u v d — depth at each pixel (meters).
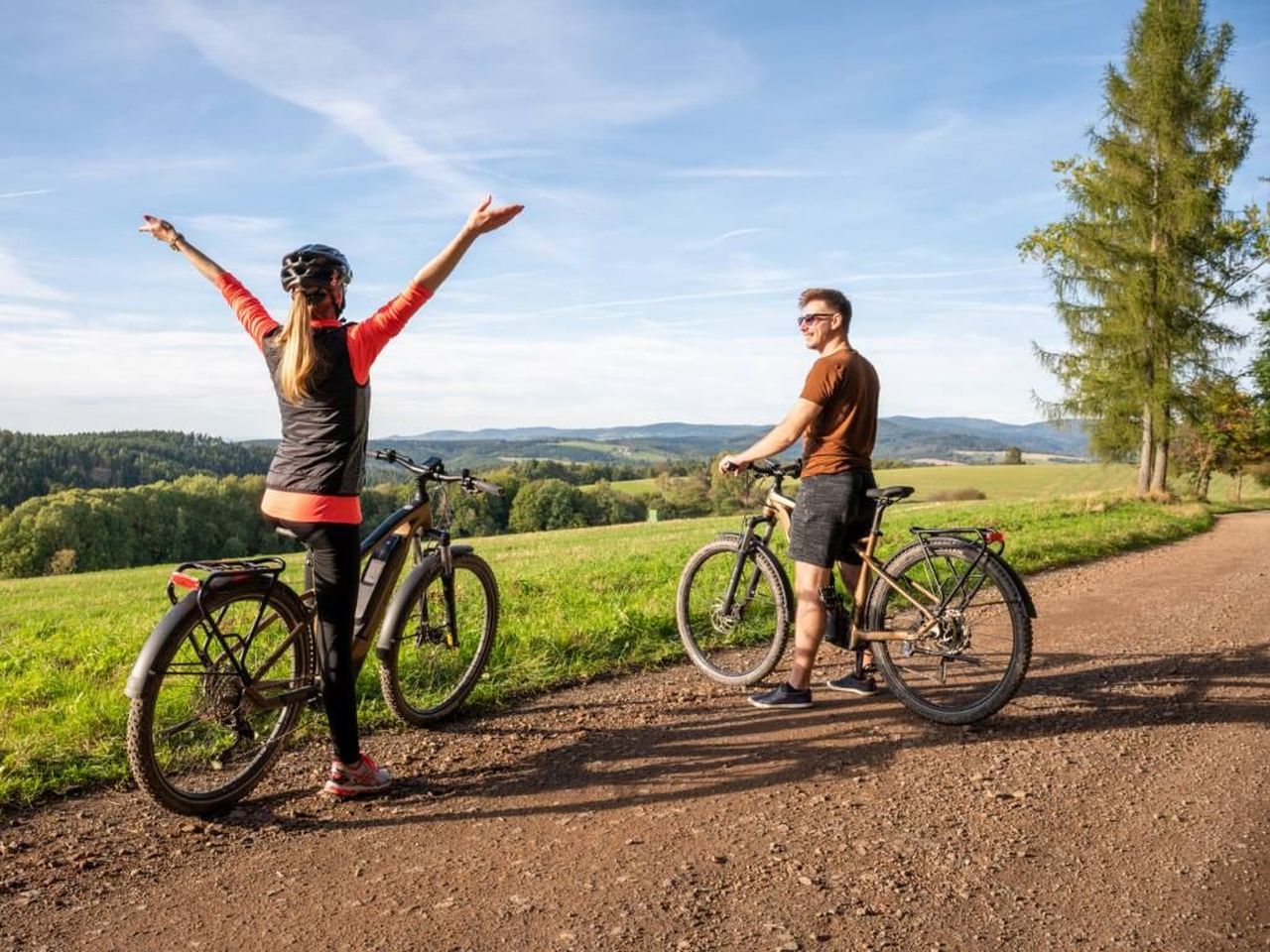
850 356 4.52
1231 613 6.96
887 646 4.56
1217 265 26.08
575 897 2.63
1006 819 3.13
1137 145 26.66
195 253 3.64
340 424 3.38
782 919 2.48
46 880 2.81
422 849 3.01
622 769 3.77
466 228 3.26
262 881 2.79
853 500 4.51
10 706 4.64
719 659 5.61
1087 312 26.55
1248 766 3.57
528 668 5.27
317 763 3.88
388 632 4.21
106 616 11.09
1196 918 2.42
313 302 3.33
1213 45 25.89
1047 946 2.31
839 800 3.36
